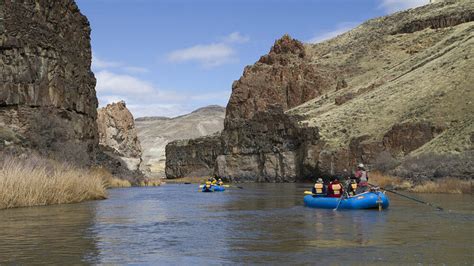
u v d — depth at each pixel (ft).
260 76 510.99
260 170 344.08
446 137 206.69
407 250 48.75
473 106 227.40
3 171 101.14
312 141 298.35
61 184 109.91
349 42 565.53
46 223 72.23
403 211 87.66
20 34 177.17
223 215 85.40
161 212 91.25
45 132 177.06
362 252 48.01
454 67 282.36
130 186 222.89
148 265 43.47
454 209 91.30
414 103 270.26
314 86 478.59
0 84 172.45
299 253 48.03
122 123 421.59
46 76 183.93
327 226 67.72
